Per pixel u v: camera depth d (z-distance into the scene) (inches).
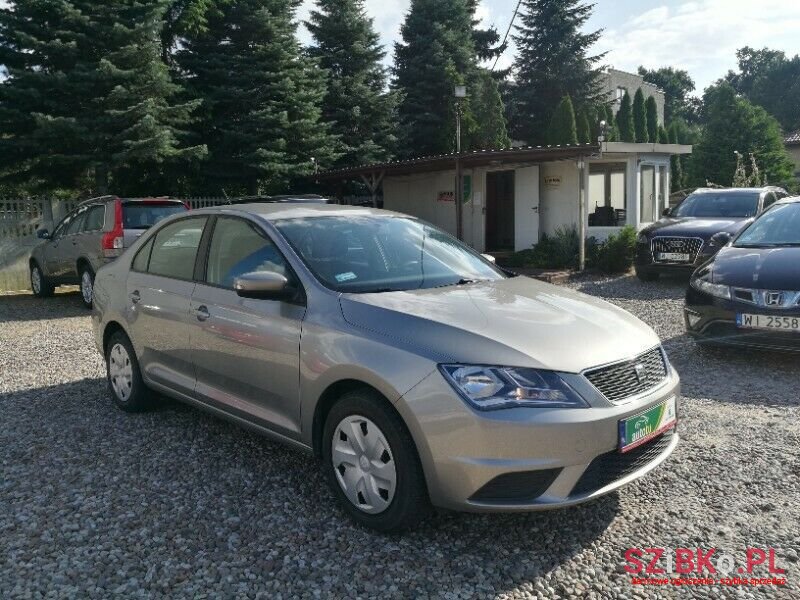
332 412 138.2
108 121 544.7
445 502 122.9
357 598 111.9
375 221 183.2
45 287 505.4
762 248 276.5
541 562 123.0
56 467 167.0
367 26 903.7
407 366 125.3
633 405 128.5
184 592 114.0
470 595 112.9
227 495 150.3
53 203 579.5
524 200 647.1
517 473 119.3
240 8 682.8
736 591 114.7
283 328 148.9
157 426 196.5
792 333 238.1
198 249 183.9
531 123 1413.6
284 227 166.9
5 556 125.8
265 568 120.9
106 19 561.0
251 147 682.8
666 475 158.6
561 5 1401.3
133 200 424.5
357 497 134.6
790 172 1213.1
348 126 885.2
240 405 163.8
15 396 231.5
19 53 543.8
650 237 481.4
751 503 144.7
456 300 145.5
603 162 630.5
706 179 1214.9
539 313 141.4
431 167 637.3
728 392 223.0
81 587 115.6
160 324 188.2
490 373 121.7
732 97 1226.0
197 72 692.7
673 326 332.8
